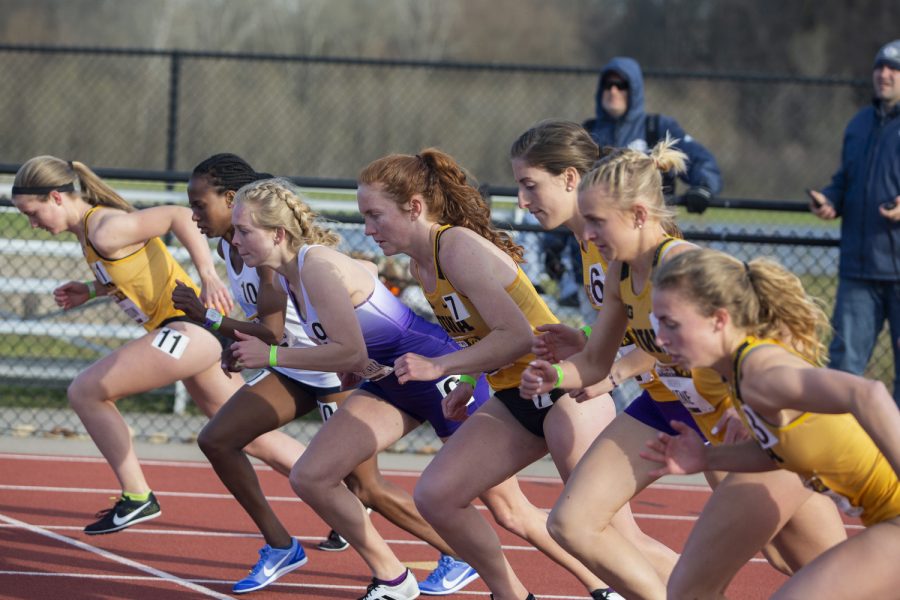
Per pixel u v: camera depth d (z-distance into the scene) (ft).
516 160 49.08
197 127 204.95
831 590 36.19
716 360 38.09
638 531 48.78
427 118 221.25
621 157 42.06
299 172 207.92
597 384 46.21
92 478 81.20
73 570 60.75
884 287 84.43
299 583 59.88
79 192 63.67
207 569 61.93
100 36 311.47
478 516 48.70
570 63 322.34
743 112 226.17
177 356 63.16
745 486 40.57
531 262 98.17
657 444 38.75
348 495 52.19
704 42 302.25
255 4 318.45
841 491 38.17
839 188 86.07
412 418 53.93
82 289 66.64
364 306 51.16
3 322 110.22
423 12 329.93
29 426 95.30
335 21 325.83
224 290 63.77
